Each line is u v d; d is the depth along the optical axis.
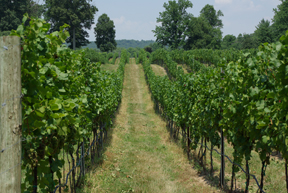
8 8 46.56
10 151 2.29
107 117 9.79
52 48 3.50
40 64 3.10
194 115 7.90
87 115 6.68
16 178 2.32
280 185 5.77
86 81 7.49
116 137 11.26
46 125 3.14
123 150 9.51
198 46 66.94
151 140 11.12
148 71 29.38
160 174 7.02
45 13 54.78
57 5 55.78
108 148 9.48
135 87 29.47
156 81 19.09
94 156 7.93
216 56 32.72
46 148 3.25
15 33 2.92
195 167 7.55
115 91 14.80
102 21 84.31
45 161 3.25
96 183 6.20
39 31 3.03
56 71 3.62
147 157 8.53
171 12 69.12
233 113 5.14
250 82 4.48
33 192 3.24
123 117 16.31
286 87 3.18
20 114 2.38
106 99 9.67
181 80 10.18
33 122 3.04
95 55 41.53
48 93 3.06
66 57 4.88
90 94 7.08
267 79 4.09
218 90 6.25
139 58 50.44
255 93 4.24
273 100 3.99
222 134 6.08
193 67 31.47
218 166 7.62
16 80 2.34
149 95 24.89
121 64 35.91
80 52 7.56
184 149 9.24
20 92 2.38
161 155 8.88
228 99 5.40
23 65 2.88
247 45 65.31
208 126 6.80
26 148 2.95
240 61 4.76
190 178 6.84
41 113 2.91
